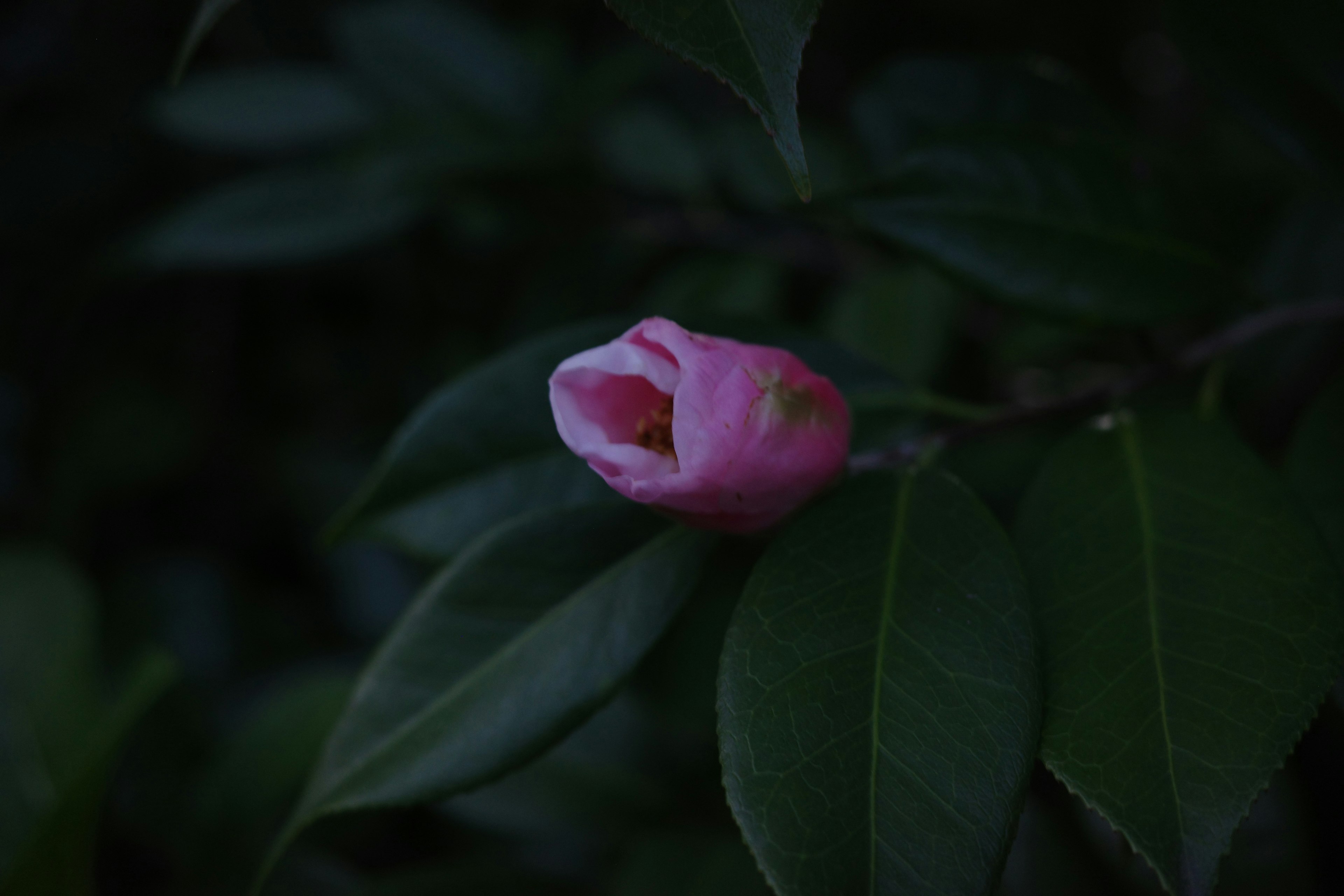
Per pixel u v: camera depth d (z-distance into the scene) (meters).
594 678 0.40
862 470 0.40
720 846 0.48
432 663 0.40
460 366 0.75
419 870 0.49
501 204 0.65
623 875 0.47
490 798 0.51
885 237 0.43
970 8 0.84
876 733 0.37
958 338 0.61
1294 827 0.45
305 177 0.66
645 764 0.52
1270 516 0.39
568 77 0.69
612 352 0.38
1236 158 0.65
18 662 0.48
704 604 0.54
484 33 0.68
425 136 0.61
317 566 0.80
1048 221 0.42
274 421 0.90
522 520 0.41
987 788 0.37
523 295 0.70
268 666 0.76
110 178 0.86
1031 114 0.48
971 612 0.38
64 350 0.88
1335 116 0.43
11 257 0.86
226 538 0.90
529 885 0.49
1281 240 0.53
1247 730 0.37
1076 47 0.85
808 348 0.43
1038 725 0.37
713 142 0.65
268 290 0.89
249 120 0.70
